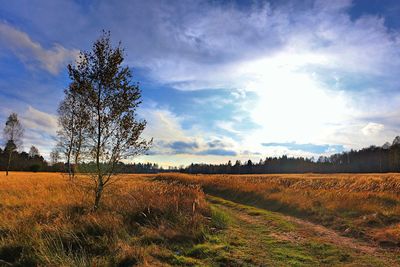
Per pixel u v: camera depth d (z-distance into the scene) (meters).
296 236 10.43
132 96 12.12
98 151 11.70
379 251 8.75
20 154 86.44
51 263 6.61
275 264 7.16
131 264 6.73
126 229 9.26
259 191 22.58
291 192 20.50
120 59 11.91
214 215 11.98
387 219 11.98
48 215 10.59
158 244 8.27
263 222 13.15
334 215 13.73
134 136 11.82
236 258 7.38
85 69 11.78
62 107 24.08
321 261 7.60
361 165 98.44
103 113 11.95
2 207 13.41
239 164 120.00
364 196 16.16
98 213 10.66
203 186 31.88
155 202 11.95
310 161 118.50
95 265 6.50
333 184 24.80
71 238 8.09
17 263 6.88
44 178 33.22
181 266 6.80
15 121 47.69
